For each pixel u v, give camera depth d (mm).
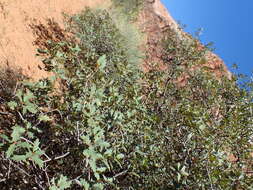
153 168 3611
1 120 3777
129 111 3531
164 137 4199
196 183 3516
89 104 2748
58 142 3289
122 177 3488
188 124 4164
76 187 3018
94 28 8844
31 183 3000
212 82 6742
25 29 6590
